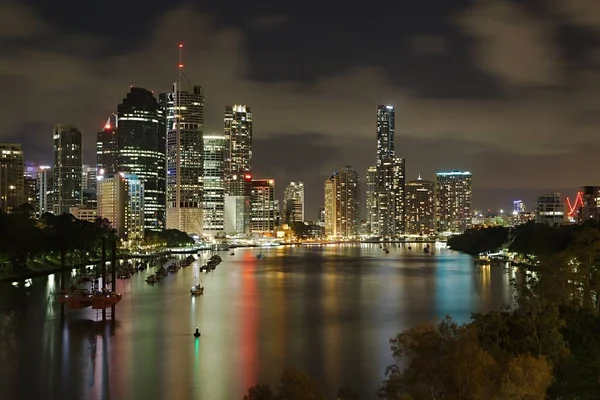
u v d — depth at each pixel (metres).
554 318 122.12
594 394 103.44
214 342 185.62
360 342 184.38
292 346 179.88
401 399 89.19
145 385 143.25
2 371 154.00
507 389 84.94
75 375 150.75
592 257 157.88
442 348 93.00
